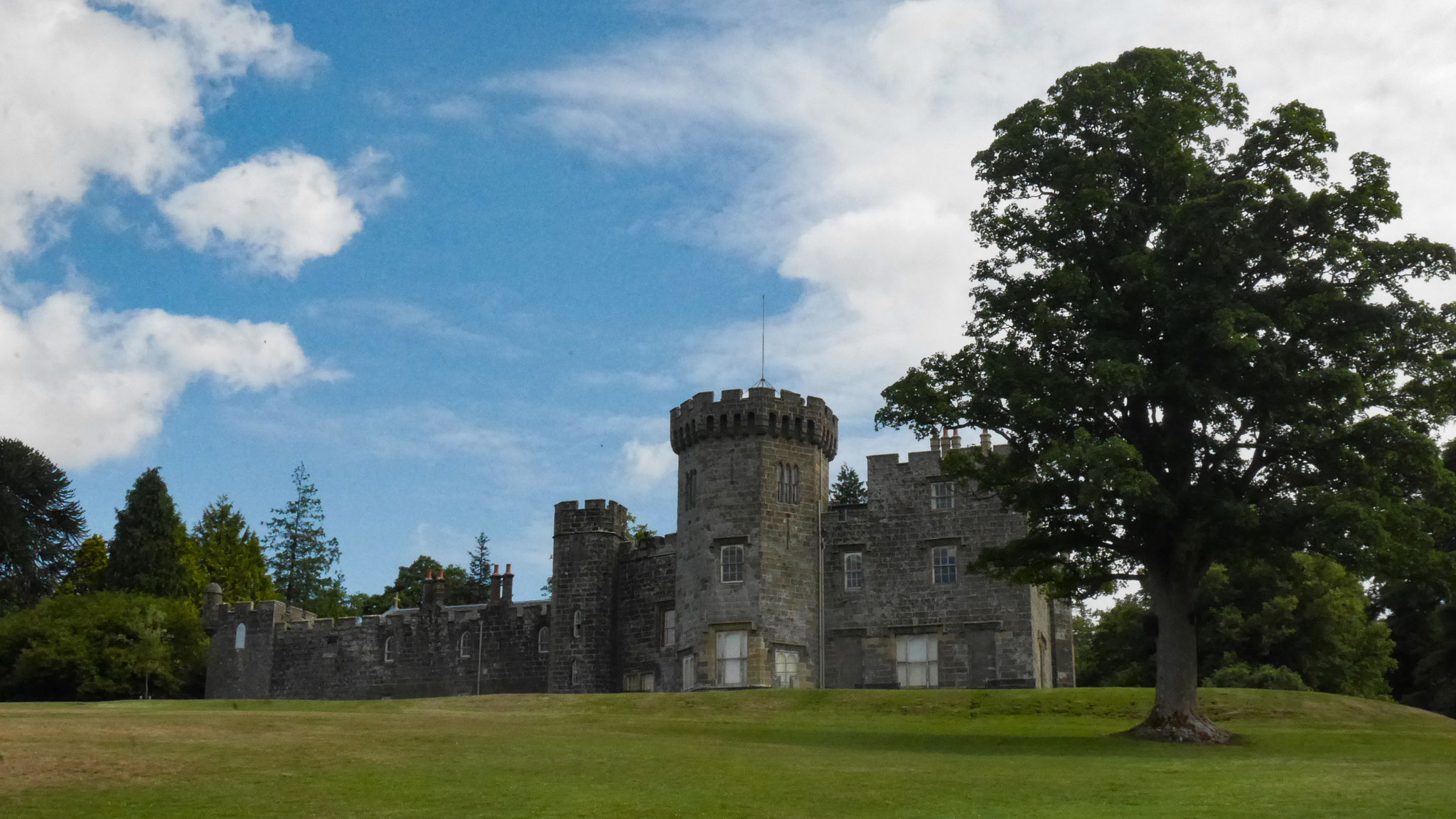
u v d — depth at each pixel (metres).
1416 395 38.59
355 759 29.06
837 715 48.22
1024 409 37.69
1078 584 42.53
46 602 86.38
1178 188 40.44
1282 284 39.03
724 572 64.50
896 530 65.44
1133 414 39.69
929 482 65.44
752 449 65.81
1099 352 37.47
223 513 118.50
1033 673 61.50
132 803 22.95
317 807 23.00
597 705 51.12
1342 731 42.56
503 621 76.62
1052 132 41.41
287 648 81.69
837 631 65.12
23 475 83.19
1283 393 36.94
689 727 40.81
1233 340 35.16
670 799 24.33
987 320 41.62
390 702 52.34
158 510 103.56
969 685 62.34
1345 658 70.62
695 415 67.06
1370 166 38.47
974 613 63.09
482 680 76.00
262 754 29.20
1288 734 40.44
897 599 64.50
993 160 42.00
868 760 31.16
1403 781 26.92
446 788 25.22
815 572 65.81
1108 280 40.44
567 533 73.19
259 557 117.62
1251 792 25.31
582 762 29.42
